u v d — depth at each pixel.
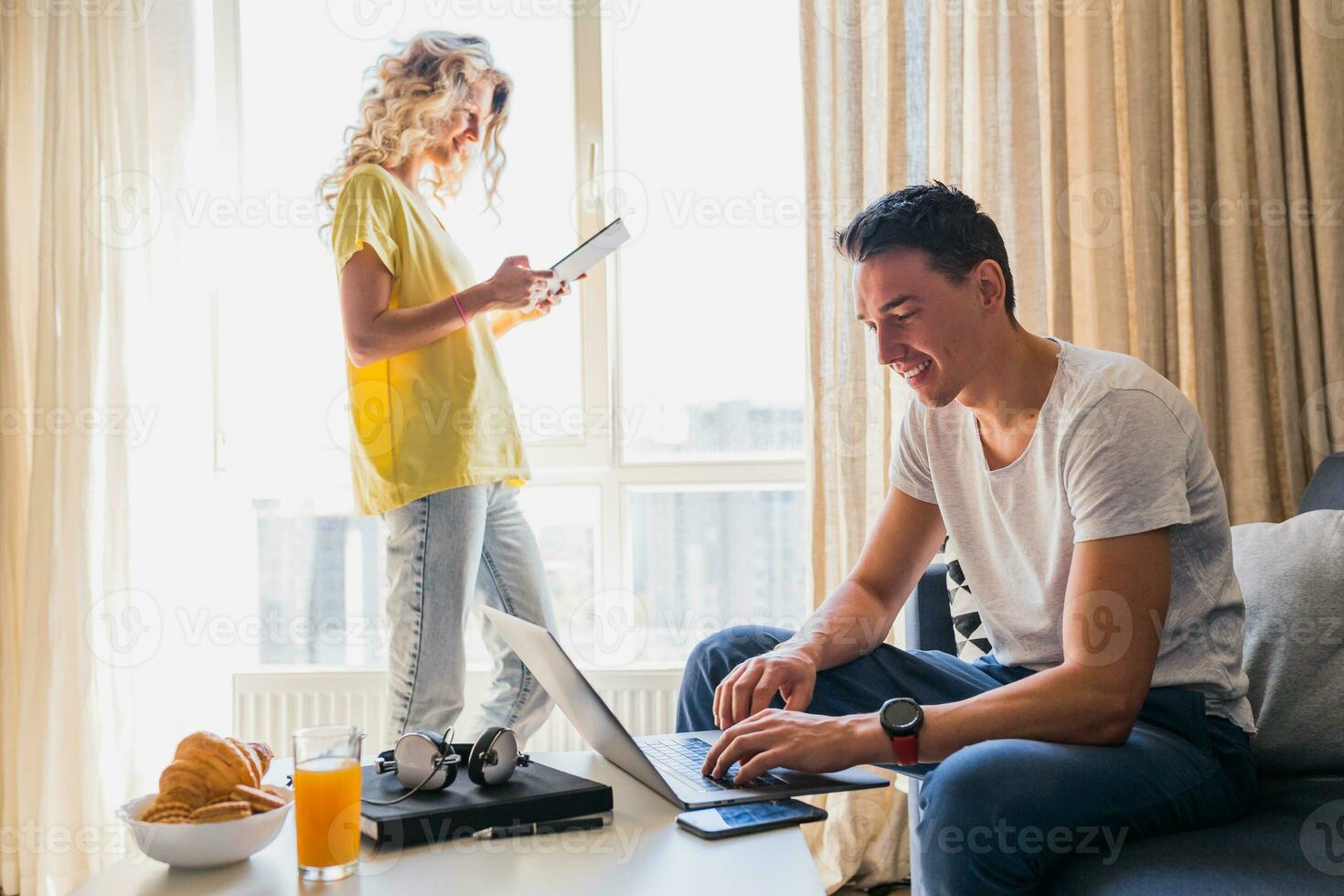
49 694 2.18
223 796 0.93
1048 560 1.24
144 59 2.28
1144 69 2.11
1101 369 1.19
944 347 1.21
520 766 1.09
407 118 1.98
